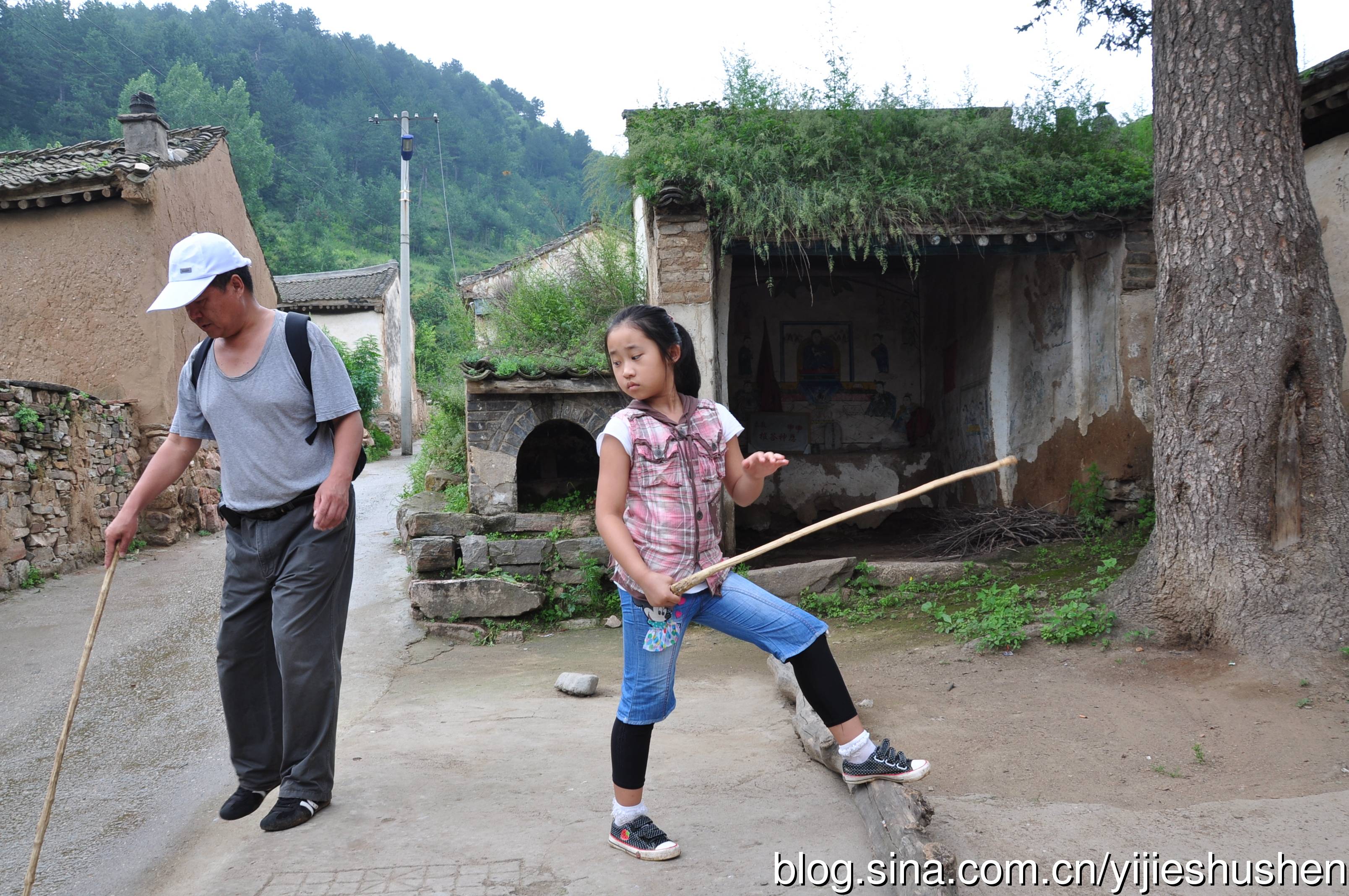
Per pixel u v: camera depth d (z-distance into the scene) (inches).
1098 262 384.5
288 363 136.0
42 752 192.2
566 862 117.2
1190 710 180.2
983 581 332.8
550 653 287.3
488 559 330.6
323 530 134.6
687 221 350.6
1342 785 140.1
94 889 123.0
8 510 371.6
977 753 163.8
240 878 115.1
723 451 119.8
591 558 332.5
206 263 131.7
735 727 185.0
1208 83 219.5
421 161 3779.5
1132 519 374.0
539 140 4741.6
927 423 558.3
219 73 3518.7
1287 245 213.8
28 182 505.4
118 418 485.7
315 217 2965.1
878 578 337.1
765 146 348.5
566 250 494.6
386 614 328.8
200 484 547.8
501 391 339.0
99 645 285.0
